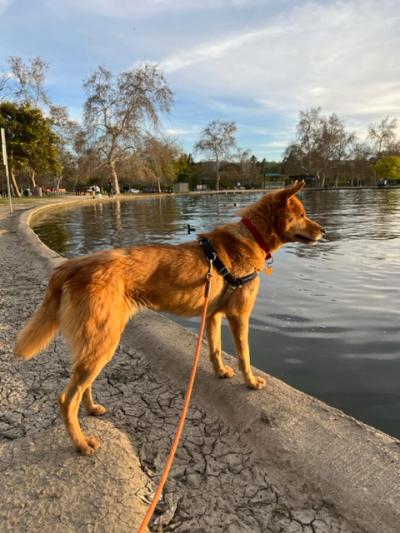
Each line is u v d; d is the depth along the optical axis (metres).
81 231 5.36
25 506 0.74
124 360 1.33
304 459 0.82
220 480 0.81
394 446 0.83
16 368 1.29
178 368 1.24
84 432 0.95
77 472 0.82
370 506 0.70
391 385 1.28
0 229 4.66
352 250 3.48
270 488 0.79
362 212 7.41
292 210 1.24
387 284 2.37
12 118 11.66
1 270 2.54
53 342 1.49
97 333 0.93
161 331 1.48
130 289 1.01
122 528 0.69
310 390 1.26
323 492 0.76
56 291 0.98
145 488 0.79
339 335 1.66
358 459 0.80
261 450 0.88
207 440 0.93
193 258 1.09
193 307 1.11
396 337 1.63
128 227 5.73
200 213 8.08
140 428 0.98
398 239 4.01
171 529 0.70
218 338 1.17
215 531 0.70
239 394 1.07
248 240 1.16
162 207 10.20
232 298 1.13
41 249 3.16
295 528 0.70
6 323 1.64
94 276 0.95
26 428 0.98
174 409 1.05
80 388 0.91
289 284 2.42
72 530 0.69
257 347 1.57
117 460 0.85
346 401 1.20
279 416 0.95
